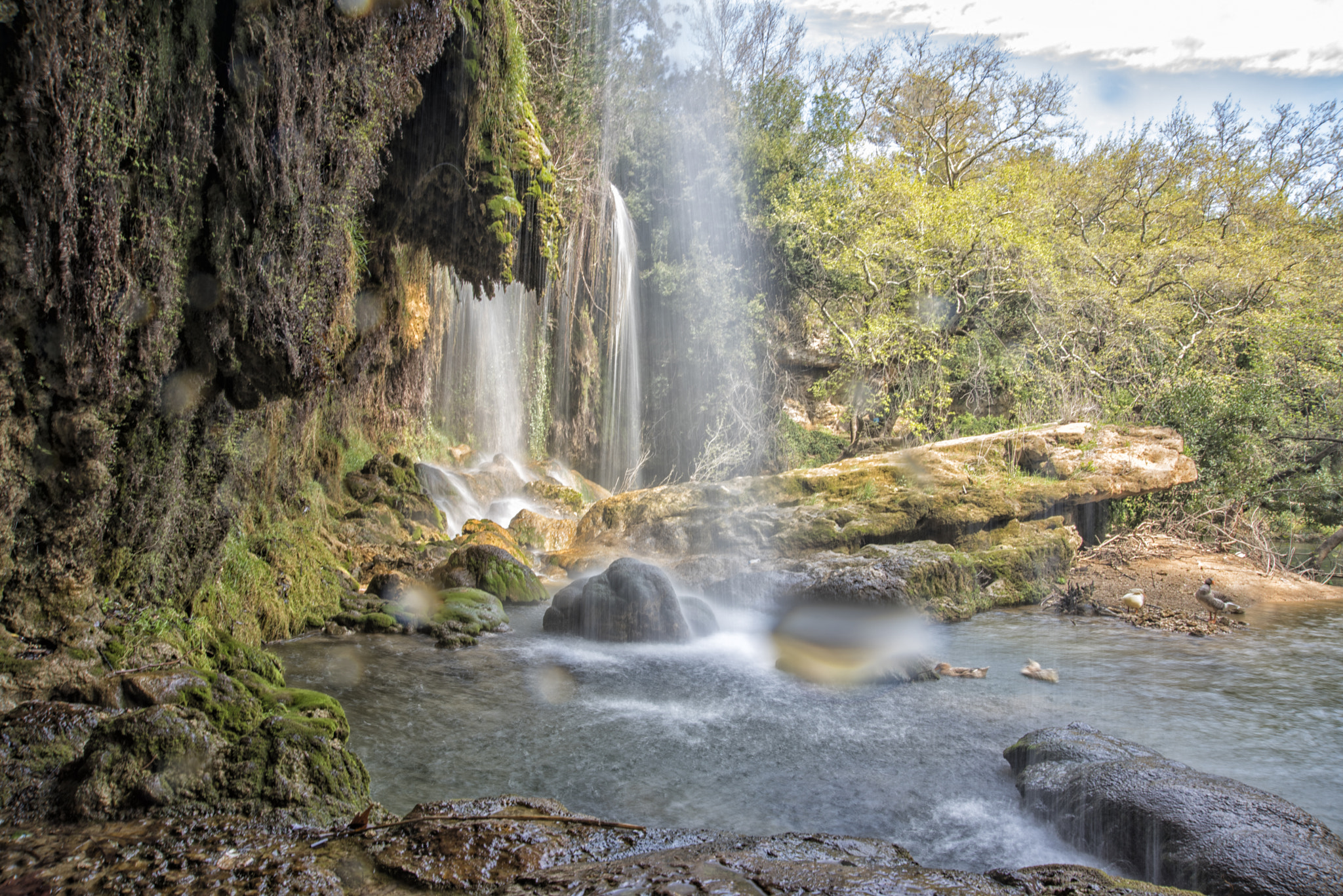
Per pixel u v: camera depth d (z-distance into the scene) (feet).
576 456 75.66
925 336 68.44
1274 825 13.20
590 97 53.57
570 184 52.95
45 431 15.28
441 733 19.66
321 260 20.01
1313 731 20.88
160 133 15.62
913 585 34.60
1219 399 51.01
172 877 10.78
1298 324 60.90
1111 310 63.72
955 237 66.49
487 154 27.78
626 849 12.20
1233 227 82.89
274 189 17.85
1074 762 16.67
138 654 17.04
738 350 75.72
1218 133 89.04
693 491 45.14
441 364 64.28
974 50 90.94
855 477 44.62
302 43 18.12
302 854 11.57
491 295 32.32
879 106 95.14
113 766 12.98
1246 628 33.47
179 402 18.01
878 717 21.72
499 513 55.31
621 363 76.23
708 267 75.66
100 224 14.62
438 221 30.09
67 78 13.39
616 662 27.22
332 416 43.55
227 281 17.61
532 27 43.75
